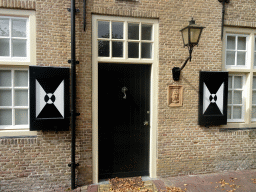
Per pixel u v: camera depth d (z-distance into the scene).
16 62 3.34
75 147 3.53
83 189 3.44
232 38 4.38
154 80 3.84
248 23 4.23
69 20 3.44
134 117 3.85
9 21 3.36
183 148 3.99
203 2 3.98
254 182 3.72
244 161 4.32
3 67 3.39
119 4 3.60
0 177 3.32
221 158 4.20
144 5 3.71
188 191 3.37
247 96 4.38
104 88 3.71
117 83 3.76
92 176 3.65
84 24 3.45
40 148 3.41
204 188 3.48
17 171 3.36
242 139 4.29
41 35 3.36
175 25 3.85
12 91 3.43
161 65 3.81
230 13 4.14
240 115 4.51
